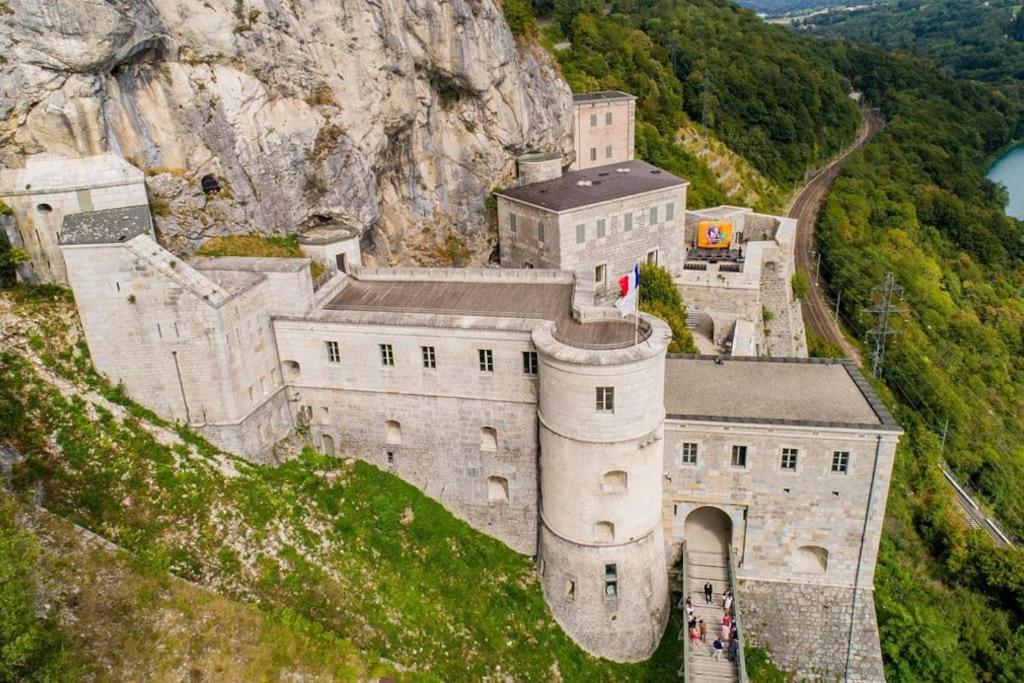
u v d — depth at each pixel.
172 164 50.84
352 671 38.00
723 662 43.75
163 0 48.81
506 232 78.12
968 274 131.75
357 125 58.41
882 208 140.50
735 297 78.69
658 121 132.38
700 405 47.50
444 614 44.84
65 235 42.38
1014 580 56.22
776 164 150.50
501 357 46.00
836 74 193.00
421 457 50.22
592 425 42.12
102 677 32.91
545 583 47.94
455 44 67.38
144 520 40.16
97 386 44.34
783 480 46.09
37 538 35.03
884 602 52.50
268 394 48.91
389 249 67.44
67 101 45.00
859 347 96.69
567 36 139.25
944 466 77.81
